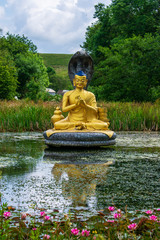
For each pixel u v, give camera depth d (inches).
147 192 174.2
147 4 1272.1
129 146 356.2
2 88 1438.2
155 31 1334.9
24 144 366.6
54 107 630.5
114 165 246.4
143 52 1095.0
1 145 357.4
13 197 162.4
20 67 2016.5
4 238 95.7
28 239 105.3
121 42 1152.8
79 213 137.6
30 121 551.5
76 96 360.5
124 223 115.8
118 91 1120.2
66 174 214.4
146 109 602.5
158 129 569.6
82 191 174.7
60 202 154.9
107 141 338.0
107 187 183.5
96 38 1473.9
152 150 326.3
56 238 102.1
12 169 229.0
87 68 408.8
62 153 303.1
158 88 1167.6
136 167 239.3
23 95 2094.0
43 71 2349.9
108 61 1121.4
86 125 346.9
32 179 200.1
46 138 339.9
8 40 2191.2
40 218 127.0
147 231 112.3
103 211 135.3
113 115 576.1
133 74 1065.5
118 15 1337.4
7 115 552.1
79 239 105.3
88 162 257.3
